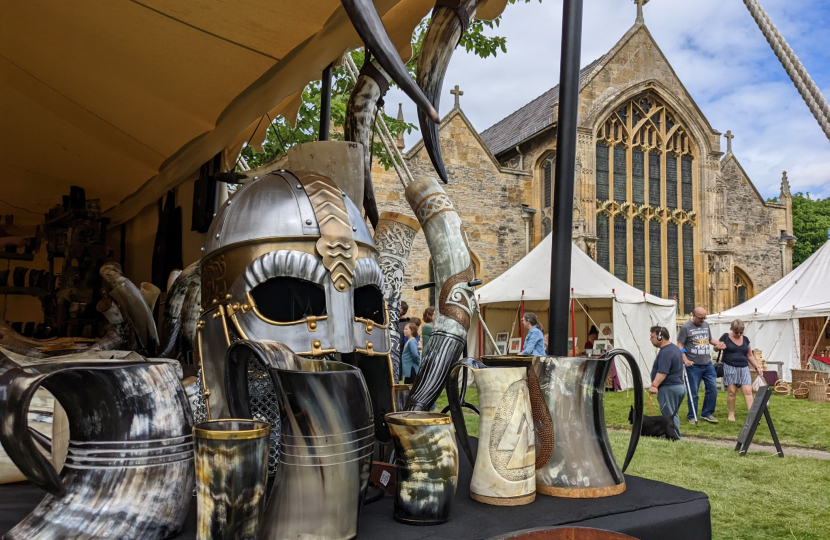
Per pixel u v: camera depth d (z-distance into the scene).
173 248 2.90
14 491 0.85
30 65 2.29
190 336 1.19
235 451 0.57
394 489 0.77
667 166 19.28
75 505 0.61
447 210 0.97
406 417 0.73
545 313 13.65
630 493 0.87
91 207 2.82
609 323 11.60
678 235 19.11
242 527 0.57
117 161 2.97
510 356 0.91
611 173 18.38
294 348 0.74
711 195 19.39
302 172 0.88
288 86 1.89
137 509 0.62
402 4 1.77
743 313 13.09
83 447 0.64
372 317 0.91
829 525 2.74
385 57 0.69
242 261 0.78
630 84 18.53
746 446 4.55
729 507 3.06
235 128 2.23
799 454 4.74
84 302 2.68
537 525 0.71
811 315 11.52
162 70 2.06
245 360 0.72
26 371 0.59
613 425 5.91
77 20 1.85
